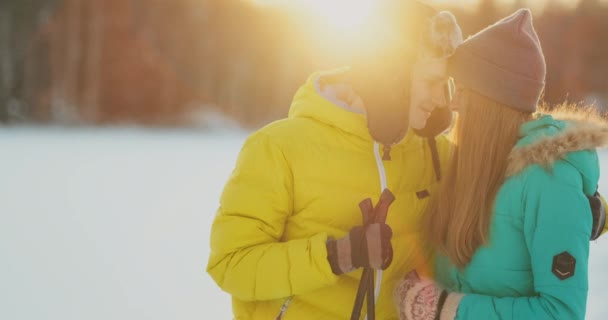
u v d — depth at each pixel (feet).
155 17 135.13
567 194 5.44
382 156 6.08
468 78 5.91
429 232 6.38
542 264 5.42
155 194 31.40
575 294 5.32
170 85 112.47
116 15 110.52
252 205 5.98
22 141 64.64
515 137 5.88
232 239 5.96
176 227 22.86
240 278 5.88
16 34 105.19
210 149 63.72
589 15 126.93
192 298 14.14
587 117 6.04
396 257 6.29
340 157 6.05
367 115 5.73
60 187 33.01
